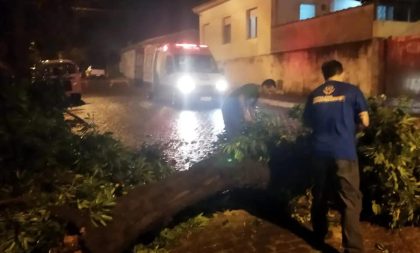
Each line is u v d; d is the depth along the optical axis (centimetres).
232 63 2866
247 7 2650
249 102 621
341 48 1934
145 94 2745
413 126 525
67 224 461
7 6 737
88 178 514
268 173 531
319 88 461
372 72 1789
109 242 437
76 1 938
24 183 492
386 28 1806
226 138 621
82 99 2452
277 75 2372
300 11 2450
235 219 545
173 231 511
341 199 439
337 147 431
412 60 1697
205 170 513
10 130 511
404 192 490
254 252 468
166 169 620
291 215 550
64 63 1998
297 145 551
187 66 1962
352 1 2503
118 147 602
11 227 434
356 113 443
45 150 520
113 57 4966
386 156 495
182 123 1459
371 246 473
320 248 473
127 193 496
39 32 865
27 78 647
